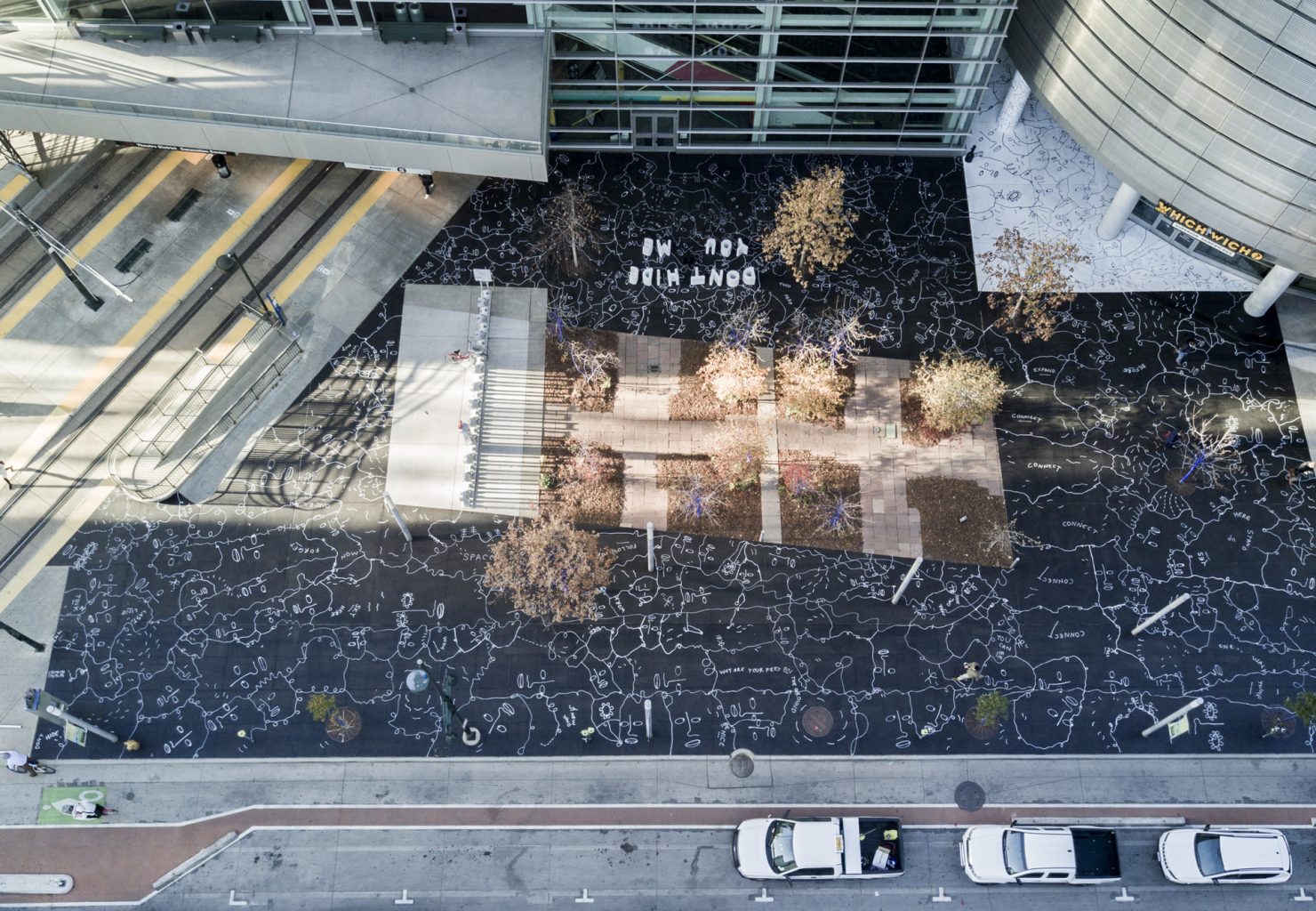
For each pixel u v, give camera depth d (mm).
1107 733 67250
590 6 71000
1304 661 68875
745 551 70500
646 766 66000
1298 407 74625
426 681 62250
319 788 65125
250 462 71562
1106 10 66000
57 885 62750
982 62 74812
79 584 68750
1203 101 64312
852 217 78812
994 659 68625
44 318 73938
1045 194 79875
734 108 76938
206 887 63125
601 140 79750
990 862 63156
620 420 73062
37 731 65688
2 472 70438
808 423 73375
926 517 71500
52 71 69688
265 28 71312
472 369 73750
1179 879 63406
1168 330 76375
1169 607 65250
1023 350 75688
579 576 69062
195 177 77688
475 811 64875
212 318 74375
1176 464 73062
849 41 72750
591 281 76438
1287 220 66812
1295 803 66188
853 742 66750
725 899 63500
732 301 76188
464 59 71562
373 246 76812
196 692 66812
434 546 70062
